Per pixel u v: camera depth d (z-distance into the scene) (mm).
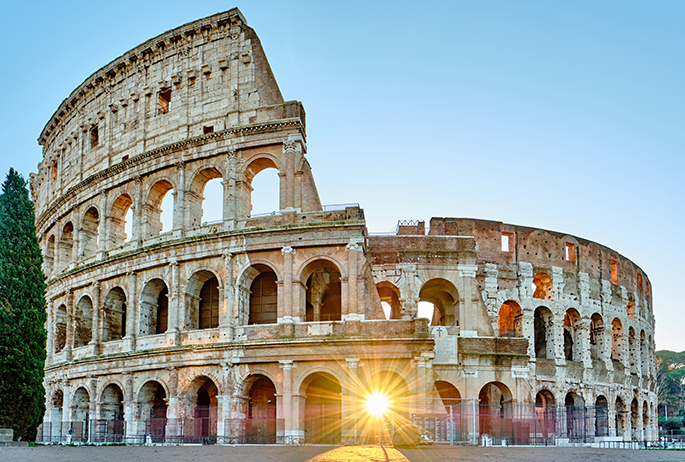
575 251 93438
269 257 68375
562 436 79938
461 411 72562
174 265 71250
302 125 71875
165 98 80688
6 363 60062
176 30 78375
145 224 76062
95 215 85312
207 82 76312
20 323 61875
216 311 72562
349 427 62844
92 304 78125
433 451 51094
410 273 76375
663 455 52344
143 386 71000
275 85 73625
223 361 66375
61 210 88500
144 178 77312
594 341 95812
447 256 77188
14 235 65375
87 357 75000
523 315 85812
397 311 81750
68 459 40656
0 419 59344
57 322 84938
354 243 66562
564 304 89938
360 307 65438
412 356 63625
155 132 78312
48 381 83062
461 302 76312
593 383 90500
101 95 85562
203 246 70250
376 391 64062
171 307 70750
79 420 77500
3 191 67625
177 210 73500
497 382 76375
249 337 67000
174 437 66188
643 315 109812
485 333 76312
